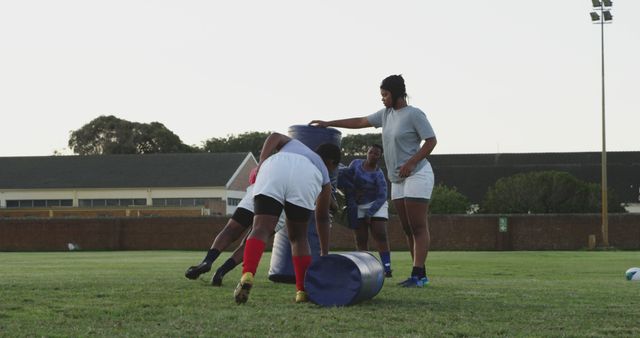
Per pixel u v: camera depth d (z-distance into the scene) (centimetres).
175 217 4541
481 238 4338
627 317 551
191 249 4512
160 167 7156
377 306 603
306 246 642
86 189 6962
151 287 748
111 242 4541
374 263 636
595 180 7994
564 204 6034
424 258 815
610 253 3097
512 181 6216
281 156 643
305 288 613
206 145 12200
